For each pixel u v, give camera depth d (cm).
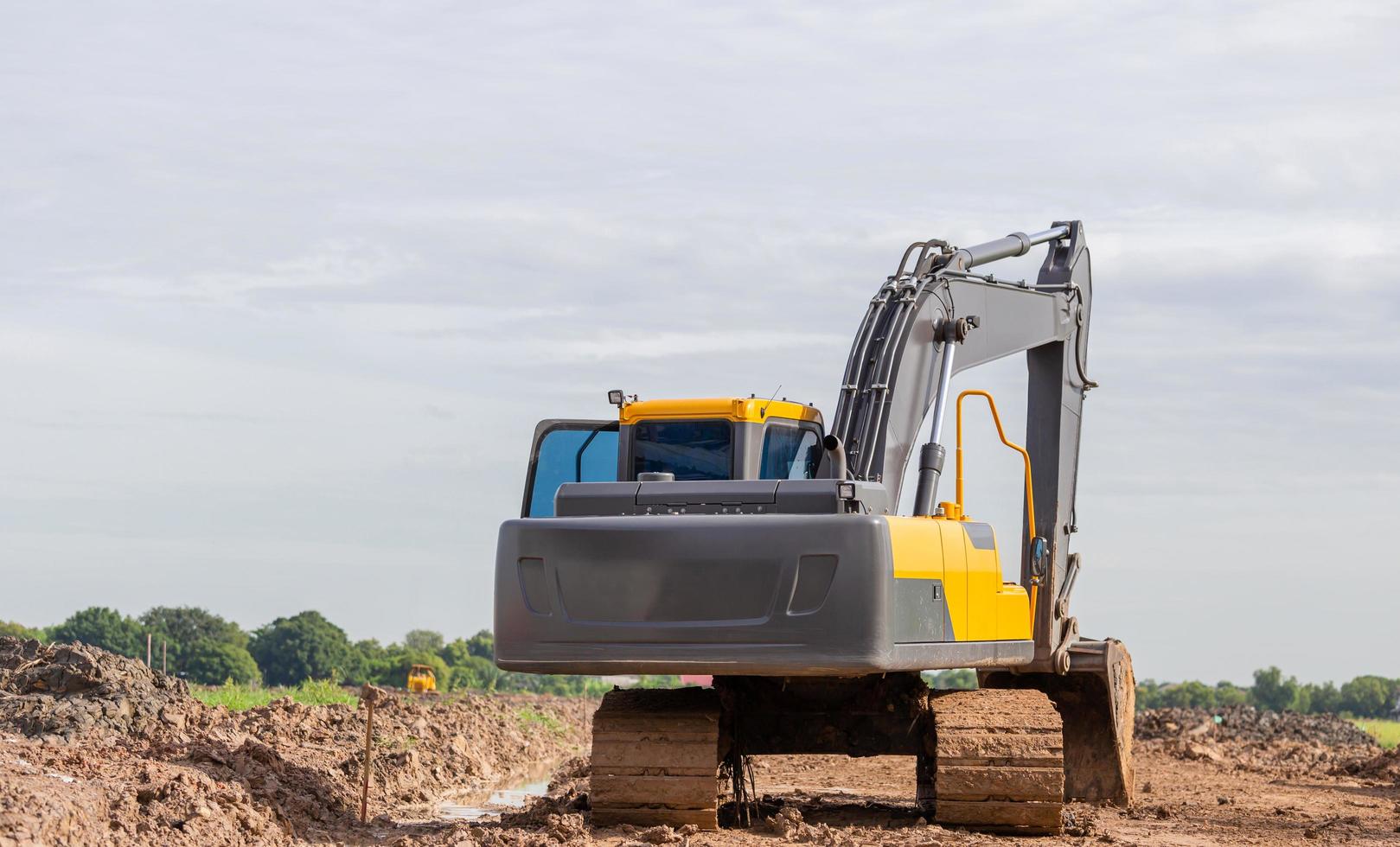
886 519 1011
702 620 1002
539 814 1187
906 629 1017
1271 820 1367
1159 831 1229
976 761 1088
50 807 840
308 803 1171
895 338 1229
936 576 1068
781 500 1041
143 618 7956
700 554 1006
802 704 1184
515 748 2355
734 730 1170
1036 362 1514
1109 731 1432
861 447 1193
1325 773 2148
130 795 952
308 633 8344
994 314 1384
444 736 2034
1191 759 2364
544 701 3672
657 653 1004
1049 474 1494
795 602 989
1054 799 1077
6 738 1126
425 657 8300
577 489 1085
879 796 1491
